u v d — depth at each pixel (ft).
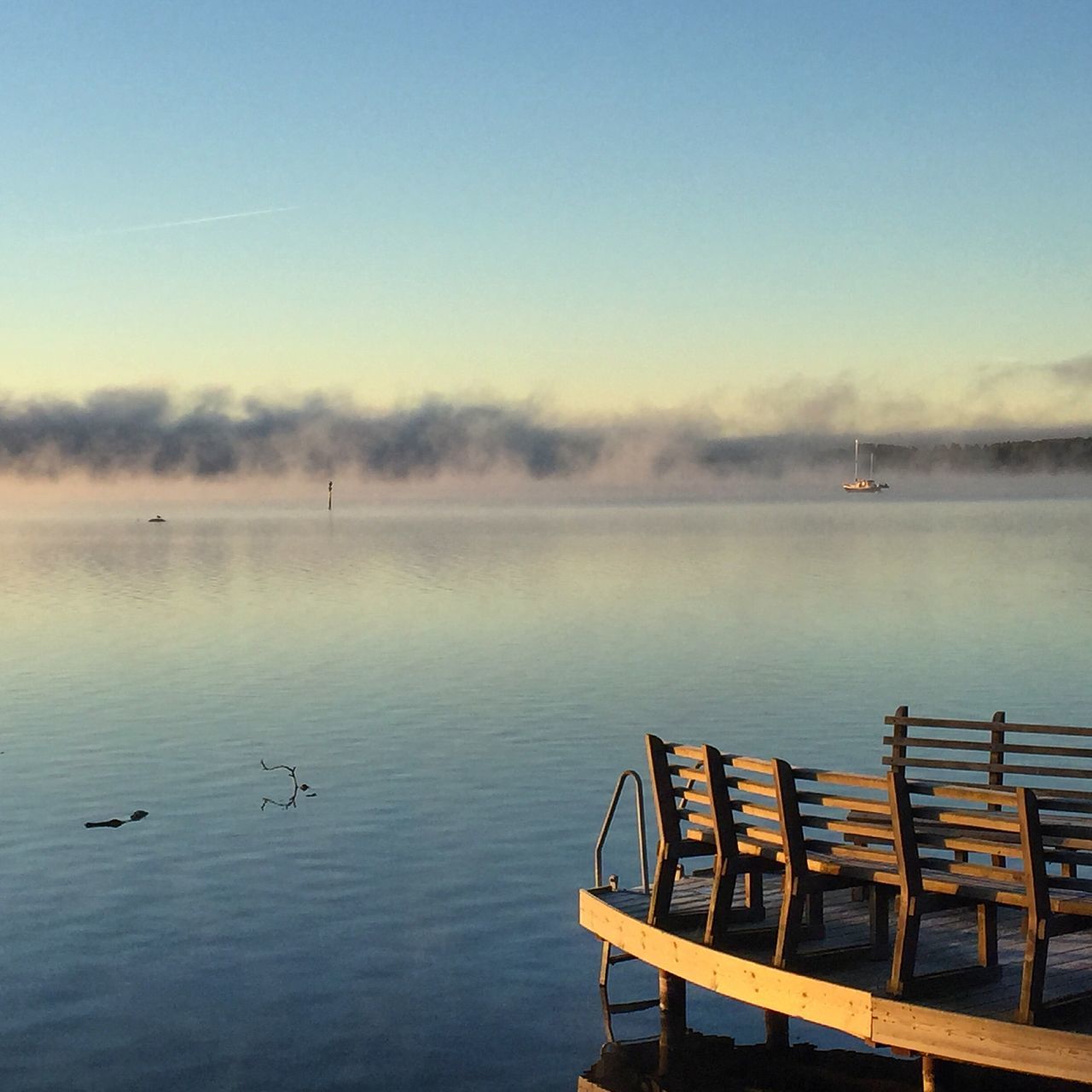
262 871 73.87
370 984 57.88
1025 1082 48.16
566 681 145.69
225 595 275.59
